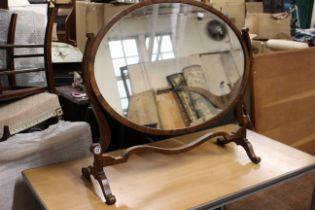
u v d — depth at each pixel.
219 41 1.27
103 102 1.08
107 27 1.05
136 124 1.15
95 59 1.05
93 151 1.11
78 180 1.21
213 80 1.28
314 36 2.73
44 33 1.76
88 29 1.78
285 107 2.05
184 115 1.23
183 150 1.28
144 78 1.16
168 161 1.35
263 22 2.53
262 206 1.82
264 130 1.94
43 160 1.35
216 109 1.29
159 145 1.46
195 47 1.23
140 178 1.23
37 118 1.52
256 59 1.88
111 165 1.21
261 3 3.00
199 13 1.21
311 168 1.34
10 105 1.59
